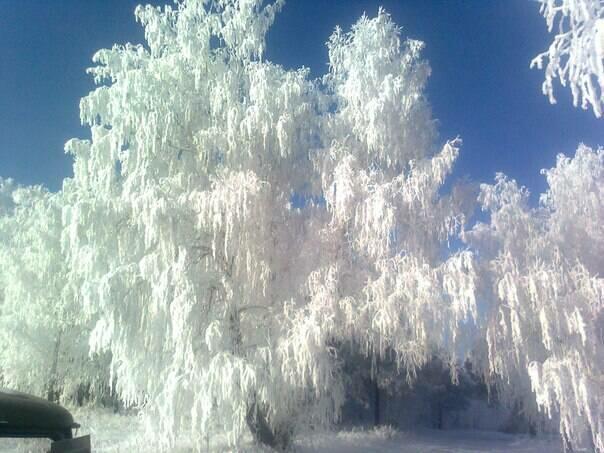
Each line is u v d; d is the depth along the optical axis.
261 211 11.69
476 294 11.52
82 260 11.10
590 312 12.03
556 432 15.36
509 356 12.55
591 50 3.80
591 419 10.81
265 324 11.86
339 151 12.55
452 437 19.78
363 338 12.62
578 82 3.91
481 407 28.09
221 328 11.12
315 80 13.59
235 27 13.00
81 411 20.36
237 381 10.38
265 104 12.15
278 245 12.84
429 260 12.23
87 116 12.29
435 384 24.08
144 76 12.02
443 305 11.02
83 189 12.48
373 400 23.14
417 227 12.48
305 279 11.74
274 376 10.91
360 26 13.46
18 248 20.45
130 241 11.51
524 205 13.99
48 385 20.44
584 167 15.00
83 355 20.62
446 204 12.80
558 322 11.45
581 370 11.31
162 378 11.23
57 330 20.34
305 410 12.93
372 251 11.84
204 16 13.05
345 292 11.92
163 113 12.23
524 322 11.90
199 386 10.40
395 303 11.16
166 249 11.15
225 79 12.56
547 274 11.65
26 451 4.66
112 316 10.62
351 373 20.25
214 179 11.73
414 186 11.90
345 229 12.57
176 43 12.97
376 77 12.93
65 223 11.20
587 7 3.85
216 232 11.53
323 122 13.29
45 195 20.95
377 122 12.55
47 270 19.50
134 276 11.00
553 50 4.03
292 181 13.48
